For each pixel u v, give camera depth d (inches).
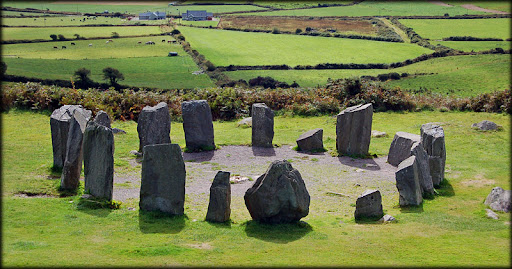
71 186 689.0
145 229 557.9
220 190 596.4
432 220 619.2
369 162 928.3
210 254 490.0
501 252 510.0
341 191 762.8
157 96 1339.8
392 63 3454.7
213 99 1359.5
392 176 842.2
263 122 1018.7
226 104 1334.9
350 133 966.4
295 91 1456.7
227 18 6294.3
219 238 540.7
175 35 4894.2
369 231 581.9
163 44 4404.5
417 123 1231.5
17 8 7185.0
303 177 832.9
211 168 874.1
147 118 922.1
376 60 3644.2
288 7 7101.4
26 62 3356.3
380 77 2992.1
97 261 457.7
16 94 1272.1
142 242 514.9
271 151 1000.9
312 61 3654.0
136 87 2714.1
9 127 1099.3
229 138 1094.4
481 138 1068.5
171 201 608.1
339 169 882.1
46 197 661.9
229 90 1392.7
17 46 4136.3
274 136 1126.4
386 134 1115.9
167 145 607.5
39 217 573.0
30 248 479.2
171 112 1291.8
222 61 3663.9
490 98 1360.7
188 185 772.0
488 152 971.9
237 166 890.7
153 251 486.3
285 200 584.4
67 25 5551.2
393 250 516.1
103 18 6476.4
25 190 676.1
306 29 5265.8
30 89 1294.3
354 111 960.3
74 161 685.3
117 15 6830.7
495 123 1150.3
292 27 5462.6
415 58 3538.4
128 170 833.5
